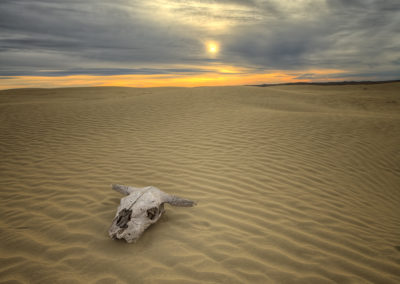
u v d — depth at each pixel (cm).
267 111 1299
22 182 520
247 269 285
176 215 391
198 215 392
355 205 475
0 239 335
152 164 605
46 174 558
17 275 274
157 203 344
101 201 432
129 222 312
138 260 294
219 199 444
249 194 471
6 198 454
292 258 307
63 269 282
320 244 338
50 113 1227
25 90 3734
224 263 292
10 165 617
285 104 1848
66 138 839
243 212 406
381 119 1146
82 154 686
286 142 796
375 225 407
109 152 698
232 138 812
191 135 845
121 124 1012
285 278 275
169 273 275
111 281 265
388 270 294
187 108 1322
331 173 610
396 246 344
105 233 344
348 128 985
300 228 372
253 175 554
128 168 582
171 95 1830
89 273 276
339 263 303
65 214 394
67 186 495
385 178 634
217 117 1105
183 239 332
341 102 2345
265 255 309
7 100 2539
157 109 1296
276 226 372
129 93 3253
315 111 1691
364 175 628
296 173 585
